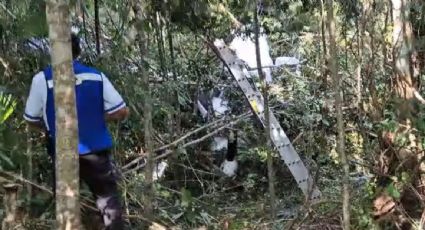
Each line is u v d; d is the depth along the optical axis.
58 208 2.31
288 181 5.47
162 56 4.87
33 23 3.98
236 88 5.80
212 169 5.53
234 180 5.55
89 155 3.38
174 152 4.59
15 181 3.79
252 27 5.05
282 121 5.70
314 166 5.30
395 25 3.83
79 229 2.34
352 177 4.92
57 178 2.30
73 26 4.50
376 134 4.21
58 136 2.28
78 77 3.33
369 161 4.47
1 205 3.67
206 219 4.41
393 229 3.88
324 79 5.04
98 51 4.46
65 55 2.24
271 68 6.03
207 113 5.70
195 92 5.70
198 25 4.78
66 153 2.28
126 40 4.47
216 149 5.59
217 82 5.82
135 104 4.45
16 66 4.19
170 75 5.62
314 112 5.60
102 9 4.95
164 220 4.30
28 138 3.86
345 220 3.19
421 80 3.90
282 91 5.88
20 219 3.60
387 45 4.01
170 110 4.96
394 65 3.84
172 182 5.07
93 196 3.69
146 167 4.03
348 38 5.20
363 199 4.13
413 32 3.96
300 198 4.93
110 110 3.43
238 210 4.75
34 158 4.10
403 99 3.79
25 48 4.23
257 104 4.96
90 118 3.37
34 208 3.87
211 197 5.09
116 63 4.45
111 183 3.49
